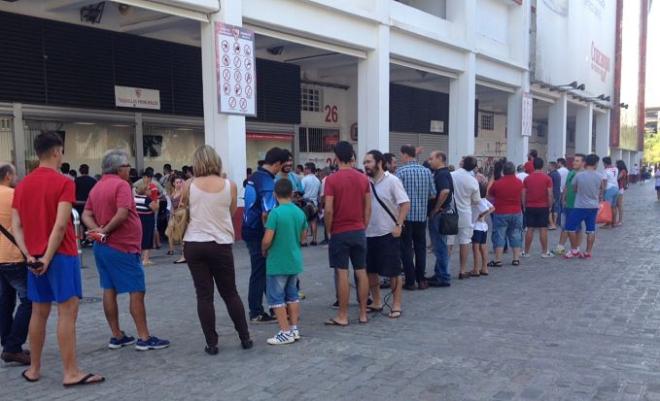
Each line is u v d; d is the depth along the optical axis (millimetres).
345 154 6094
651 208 22891
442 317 6492
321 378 4676
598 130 38469
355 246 6172
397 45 16500
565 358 5027
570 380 4516
